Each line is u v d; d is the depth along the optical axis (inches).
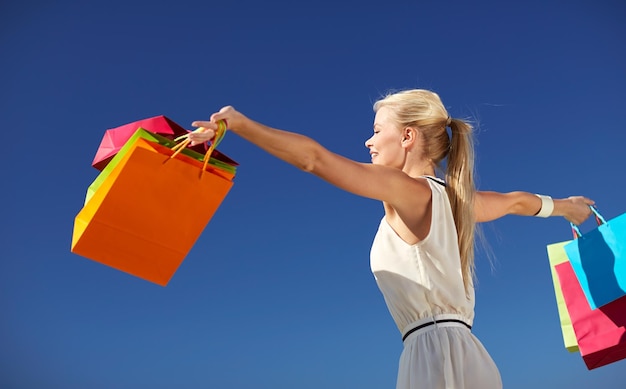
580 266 97.1
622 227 93.3
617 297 92.1
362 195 72.6
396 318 81.4
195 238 67.8
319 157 68.1
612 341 95.0
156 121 73.6
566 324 102.8
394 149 87.8
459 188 83.7
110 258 66.9
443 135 88.4
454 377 74.5
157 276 68.1
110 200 64.9
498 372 78.4
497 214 99.4
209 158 68.2
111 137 73.6
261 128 65.2
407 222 78.2
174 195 66.1
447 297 77.6
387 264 80.0
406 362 77.5
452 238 79.7
